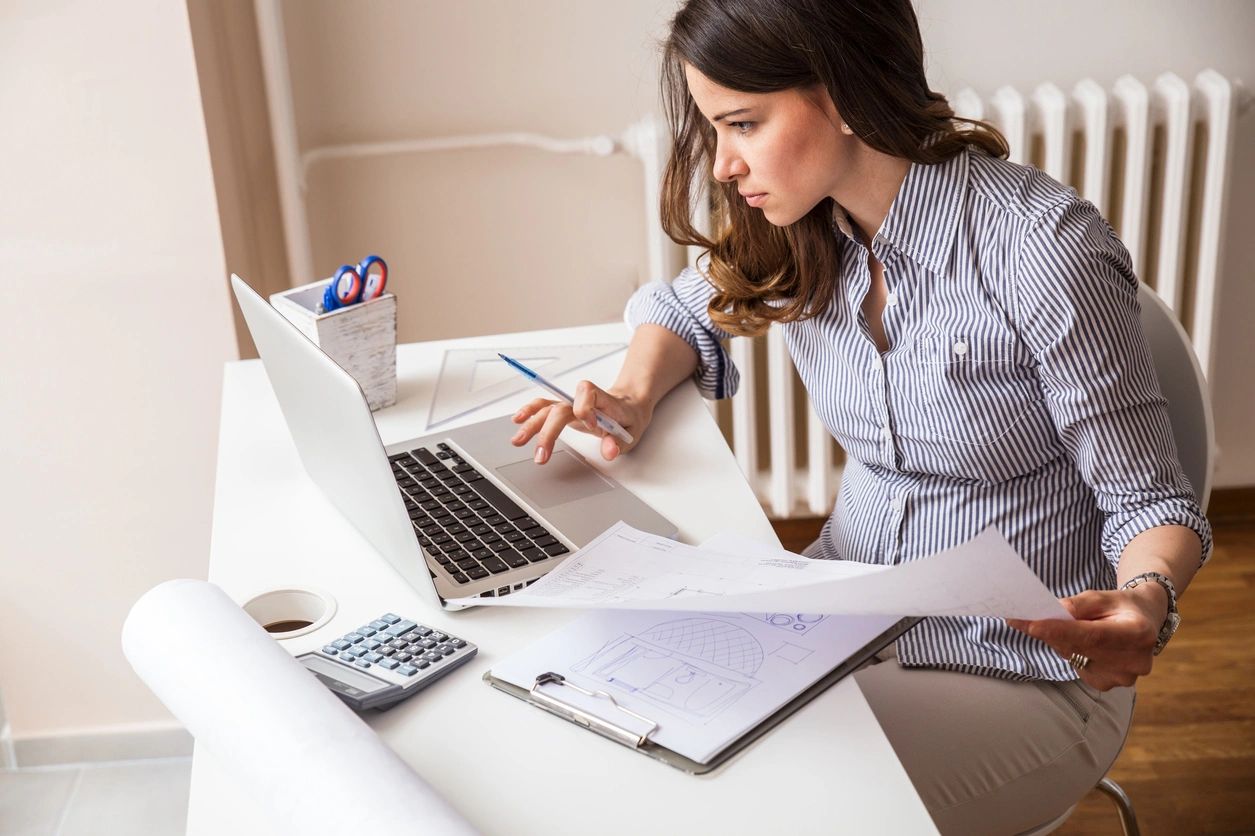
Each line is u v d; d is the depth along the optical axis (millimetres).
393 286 2137
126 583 1765
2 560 1728
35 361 1625
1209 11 1994
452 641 819
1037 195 979
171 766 1840
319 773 629
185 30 1487
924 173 985
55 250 1571
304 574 931
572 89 2023
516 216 2102
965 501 1066
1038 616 705
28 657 1789
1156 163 2035
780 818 663
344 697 754
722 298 1193
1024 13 1999
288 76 1848
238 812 687
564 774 703
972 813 978
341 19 1951
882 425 1080
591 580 864
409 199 2078
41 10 1460
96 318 1613
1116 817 1583
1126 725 1058
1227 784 1628
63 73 1489
